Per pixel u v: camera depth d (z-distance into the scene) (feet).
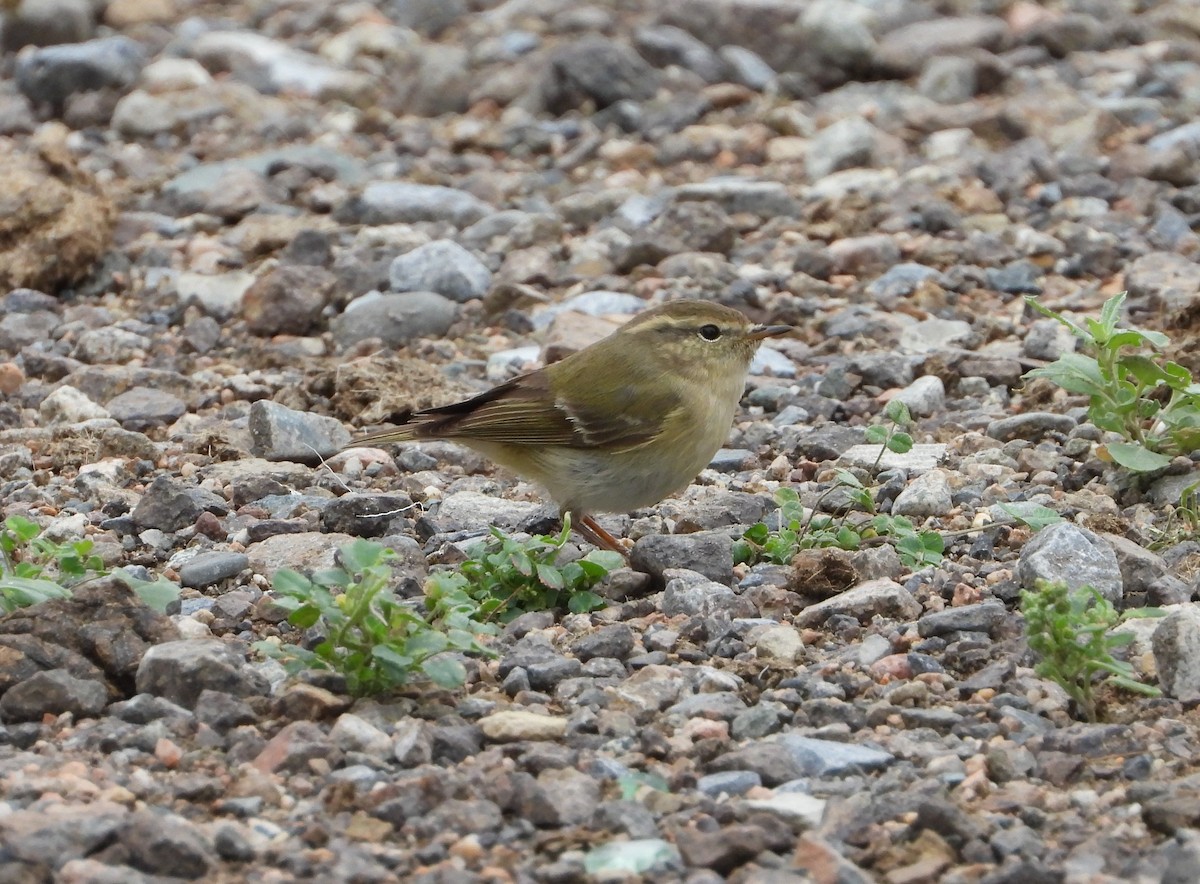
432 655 30.71
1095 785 28.14
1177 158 72.13
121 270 66.23
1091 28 90.99
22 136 84.74
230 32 97.76
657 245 64.95
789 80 85.76
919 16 92.68
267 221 69.51
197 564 38.45
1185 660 31.14
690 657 33.71
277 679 32.30
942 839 25.95
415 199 71.15
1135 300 59.88
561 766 28.45
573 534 42.22
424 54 89.76
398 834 26.40
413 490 46.06
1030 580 35.91
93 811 26.04
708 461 41.22
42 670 31.09
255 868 25.27
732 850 25.36
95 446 48.73
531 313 61.31
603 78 84.99
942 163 74.69
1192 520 40.22
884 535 40.01
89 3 99.25
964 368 54.03
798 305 60.75
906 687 31.42
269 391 54.90
